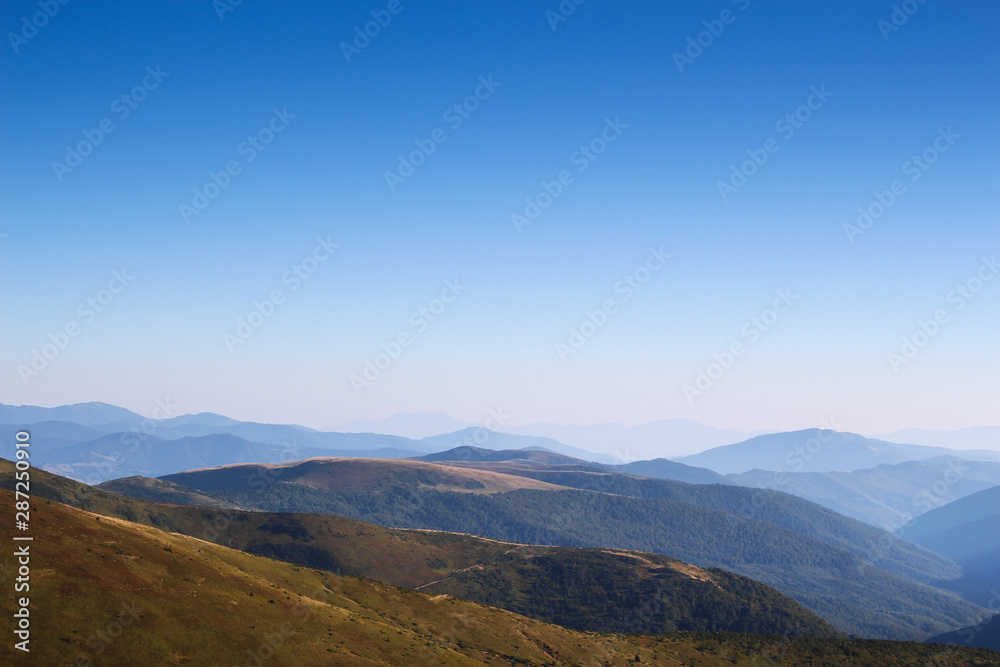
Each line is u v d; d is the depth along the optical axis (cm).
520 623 11169
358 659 6819
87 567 6191
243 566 8531
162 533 8262
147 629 5728
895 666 12012
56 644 5081
